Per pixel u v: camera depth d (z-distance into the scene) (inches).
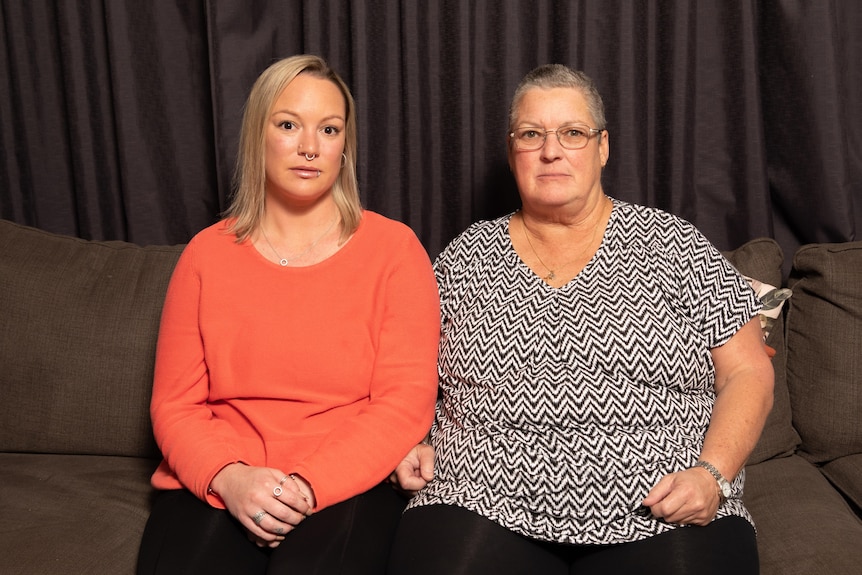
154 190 80.1
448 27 74.4
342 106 58.7
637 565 48.9
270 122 57.4
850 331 66.4
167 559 49.6
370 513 53.3
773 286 68.4
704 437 55.2
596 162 59.6
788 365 69.9
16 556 52.8
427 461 56.7
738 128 74.5
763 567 52.5
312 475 52.1
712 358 58.0
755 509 59.7
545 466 53.0
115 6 75.8
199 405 58.9
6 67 80.9
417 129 76.9
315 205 59.9
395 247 59.3
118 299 69.3
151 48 77.9
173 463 55.2
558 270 59.5
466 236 63.5
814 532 54.4
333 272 58.1
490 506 52.7
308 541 49.6
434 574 48.1
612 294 56.2
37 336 68.4
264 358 56.7
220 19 74.1
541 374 55.2
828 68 71.4
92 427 68.4
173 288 60.1
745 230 76.0
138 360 68.2
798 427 68.7
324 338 56.8
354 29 73.7
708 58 74.7
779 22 72.6
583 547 52.6
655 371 54.6
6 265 70.6
